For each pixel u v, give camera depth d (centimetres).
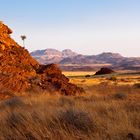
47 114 1060
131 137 819
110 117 1045
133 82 7194
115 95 2302
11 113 1109
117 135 813
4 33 3572
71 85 3259
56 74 3406
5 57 3256
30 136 868
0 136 866
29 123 953
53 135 847
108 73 15462
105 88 4234
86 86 4944
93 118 962
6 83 2898
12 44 3588
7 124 1006
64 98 2225
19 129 902
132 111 1212
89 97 2277
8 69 3100
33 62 3556
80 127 924
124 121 959
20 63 3319
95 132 866
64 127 918
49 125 938
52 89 3102
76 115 966
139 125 953
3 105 1847
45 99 2105
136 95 2612
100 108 1288
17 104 1797
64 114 1005
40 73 3378
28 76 3164
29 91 2952
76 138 828
